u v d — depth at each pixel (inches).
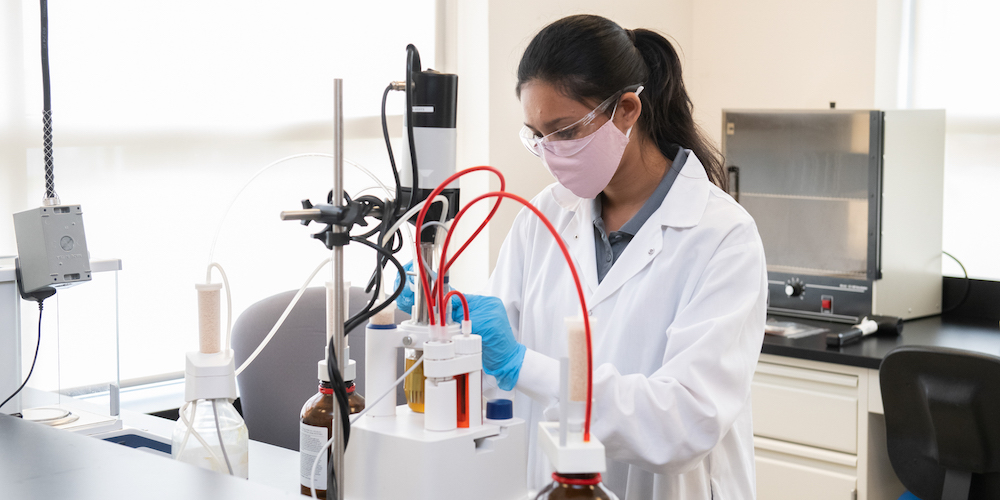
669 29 142.9
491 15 116.4
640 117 59.2
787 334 105.4
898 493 106.1
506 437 38.5
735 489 59.1
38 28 82.9
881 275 108.0
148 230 91.8
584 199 64.2
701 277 55.6
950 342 101.7
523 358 46.6
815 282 112.7
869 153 105.9
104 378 62.4
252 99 100.0
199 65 94.9
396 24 114.3
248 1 98.6
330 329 43.0
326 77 107.3
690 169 59.5
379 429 37.7
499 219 120.1
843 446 98.0
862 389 95.7
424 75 39.1
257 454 58.4
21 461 35.1
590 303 59.8
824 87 133.3
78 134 86.0
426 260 40.4
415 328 39.3
